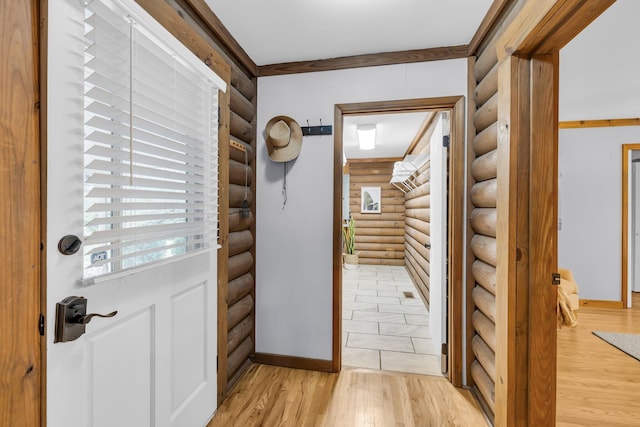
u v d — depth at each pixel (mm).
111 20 989
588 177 3848
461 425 1668
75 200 898
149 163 1186
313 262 2279
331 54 2178
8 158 747
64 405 889
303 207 2295
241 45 2061
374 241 6879
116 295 1066
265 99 2352
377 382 2090
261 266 2365
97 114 979
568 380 2168
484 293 1841
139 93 1077
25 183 783
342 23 1812
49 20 824
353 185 6973
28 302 792
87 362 967
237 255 2158
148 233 1178
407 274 5801
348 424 1669
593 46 2062
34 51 801
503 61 1436
